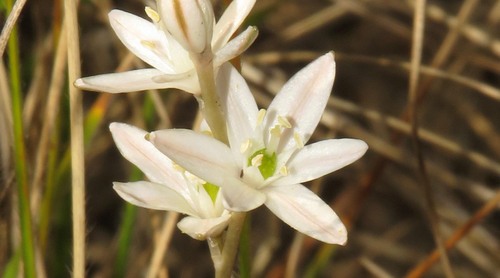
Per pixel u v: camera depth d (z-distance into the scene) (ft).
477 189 0.54
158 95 0.44
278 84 0.51
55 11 0.43
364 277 0.57
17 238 0.42
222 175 0.30
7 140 0.43
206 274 0.56
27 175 0.38
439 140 0.50
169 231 0.40
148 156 0.32
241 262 0.36
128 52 0.47
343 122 0.51
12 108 0.37
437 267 0.57
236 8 0.31
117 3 0.55
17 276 0.40
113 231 0.57
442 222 0.56
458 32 0.50
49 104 0.41
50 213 0.41
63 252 0.44
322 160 0.31
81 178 0.37
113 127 0.33
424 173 0.44
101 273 0.50
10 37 0.37
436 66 0.50
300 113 0.32
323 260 0.47
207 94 0.30
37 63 0.48
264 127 0.32
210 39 0.29
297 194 0.31
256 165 0.31
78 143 0.37
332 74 0.32
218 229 0.31
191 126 0.57
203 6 0.29
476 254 0.54
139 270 0.50
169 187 0.32
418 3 0.44
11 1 0.38
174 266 0.55
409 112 0.51
